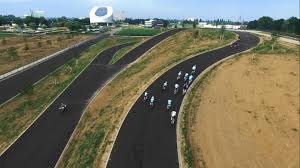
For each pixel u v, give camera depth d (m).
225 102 61.50
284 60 81.88
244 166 44.69
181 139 48.47
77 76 93.12
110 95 74.50
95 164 43.16
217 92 64.94
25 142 54.69
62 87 83.81
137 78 80.06
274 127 55.28
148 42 127.81
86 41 166.62
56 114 66.25
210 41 113.62
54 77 94.25
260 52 89.00
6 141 55.91
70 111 67.81
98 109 66.50
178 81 71.38
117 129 51.25
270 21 193.50
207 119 55.03
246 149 48.66
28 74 97.81
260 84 69.56
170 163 42.56
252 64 79.56
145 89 67.56
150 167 41.62
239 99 63.16
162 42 124.69
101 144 47.84
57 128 60.00
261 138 52.00
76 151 50.09
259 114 58.59
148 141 47.78
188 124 53.03
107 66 104.06
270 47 95.00
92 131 54.78
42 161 49.25
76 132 58.06
